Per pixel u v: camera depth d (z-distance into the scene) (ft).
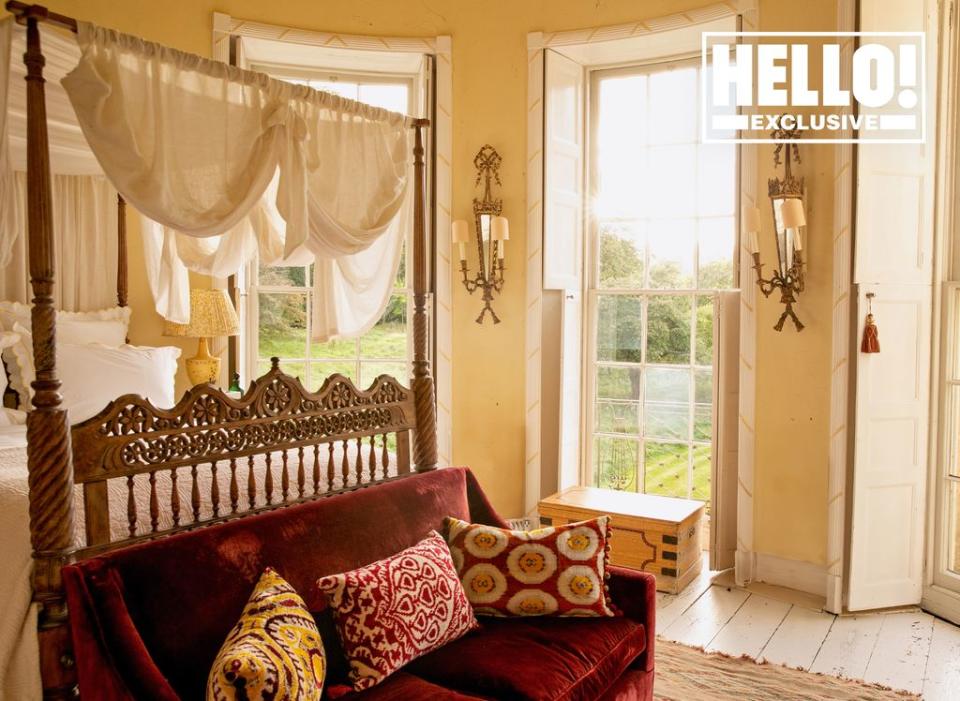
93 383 11.88
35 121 6.60
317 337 10.63
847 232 12.27
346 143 9.84
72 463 6.84
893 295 12.38
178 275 12.78
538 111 15.37
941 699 9.64
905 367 12.53
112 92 7.22
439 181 15.83
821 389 12.97
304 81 16.14
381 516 8.64
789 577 13.48
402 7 15.69
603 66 16.34
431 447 11.01
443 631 7.74
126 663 6.01
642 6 14.65
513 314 15.78
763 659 10.72
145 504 7.83
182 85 7.93
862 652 11.01
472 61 15.71
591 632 8.16
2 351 12.22
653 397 16.26
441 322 15.94
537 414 15.69
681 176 15.83
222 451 8.14
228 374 15.14
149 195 7.54
